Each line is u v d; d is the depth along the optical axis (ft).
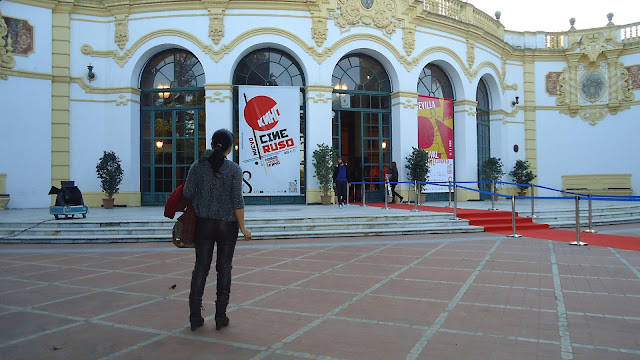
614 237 30.76
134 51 51.11
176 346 10.70
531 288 16.37
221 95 50.26
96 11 51.47
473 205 50.44
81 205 35.27
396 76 55.52
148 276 19.06
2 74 47.70
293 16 51.67
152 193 52.49
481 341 10.90
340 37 52.85
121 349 10.53
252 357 9.99
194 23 50.65
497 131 66.74
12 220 33.99
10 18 48.21
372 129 56.08
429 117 57.82
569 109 69.15
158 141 52.80
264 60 53.06
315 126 51.72
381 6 54.29
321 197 51.11
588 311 13.43
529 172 65.31
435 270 19.74
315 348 10.52
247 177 51.08
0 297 15.51
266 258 23.22
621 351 10.20
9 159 48.08
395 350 10.35
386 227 34.14
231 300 14.93
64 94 50.42
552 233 33.27
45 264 22.13
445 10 59.67
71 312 13.67
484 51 63.67
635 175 65.16
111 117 51.24
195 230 11.94
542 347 10.47
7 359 9.93
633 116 65.46
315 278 18.29
